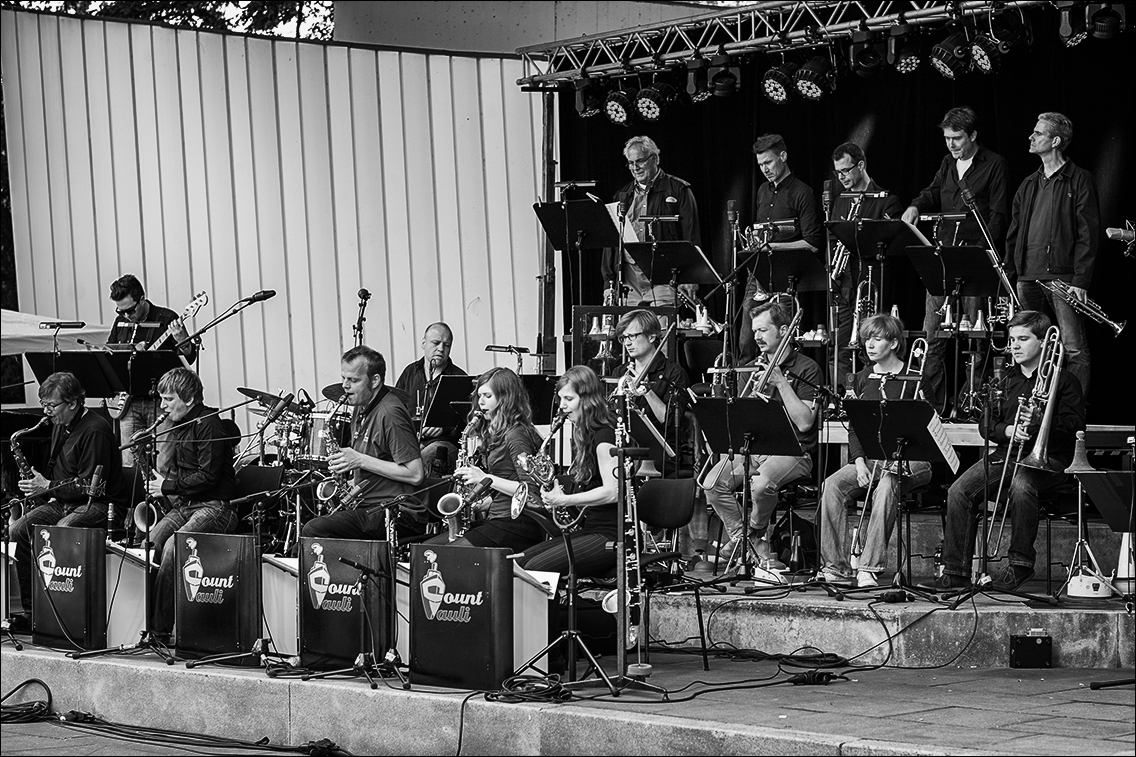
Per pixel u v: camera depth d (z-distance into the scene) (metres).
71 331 11.27
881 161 11.30
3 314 11.20
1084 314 8.59
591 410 6.84
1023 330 7.33
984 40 9.50
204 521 7.88
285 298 12.69
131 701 7.20
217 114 12.57
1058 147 9.16
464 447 7.59
